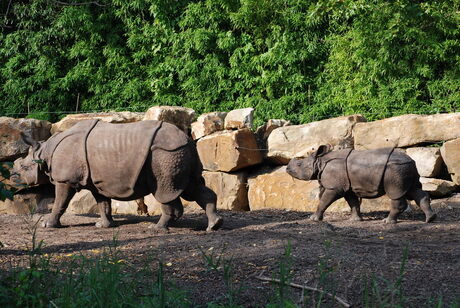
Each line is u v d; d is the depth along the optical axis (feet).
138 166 33.37
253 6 54.75
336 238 29.35
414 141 41.73
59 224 36.55
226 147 44.88
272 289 19.61
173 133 33.73
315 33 54.19
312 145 44.37
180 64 57.06
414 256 24.11
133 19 60.80
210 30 56.54
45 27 62.80
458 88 49.67
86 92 62.59
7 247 28.60
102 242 29.45
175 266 23.15
